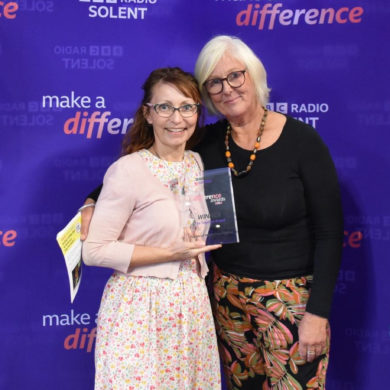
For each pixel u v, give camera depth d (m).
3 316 2.12
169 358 1.56
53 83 2.03
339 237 1.59
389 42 2.04
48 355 2.17
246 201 1.60
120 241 1.61
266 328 1.64
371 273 2.14
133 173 1.54
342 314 2.18
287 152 1.58
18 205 2.08
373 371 2.19
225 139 1.69
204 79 1.59
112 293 1.59
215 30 2.05
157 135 1.60
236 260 1.67
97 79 2.05
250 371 1.77
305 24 2.04
